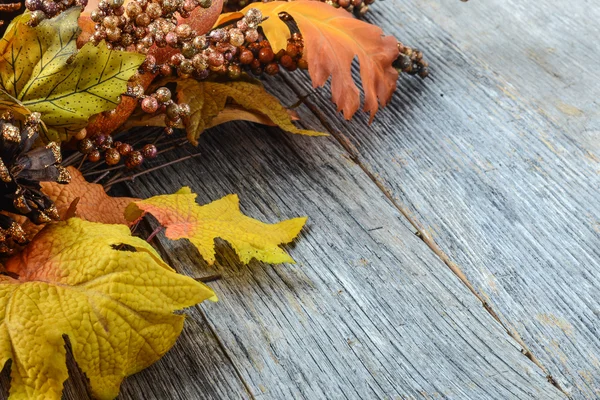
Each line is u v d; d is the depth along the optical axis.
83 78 0.85
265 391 0.84
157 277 0.81
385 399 0.84
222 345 0.86
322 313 0.88
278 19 0.95
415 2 1.13
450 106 1.04
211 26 0.94
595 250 0.94
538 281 0.91
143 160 0.97
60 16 0.84
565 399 0.85
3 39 0.83
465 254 0.93
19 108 0.84
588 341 0.88
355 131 1.01
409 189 0.97
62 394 0.83
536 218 0.95
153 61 0.89
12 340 0.79
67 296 0.81
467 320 0.88
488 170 0.99
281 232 0.90
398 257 0.92
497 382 0.85
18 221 0.85
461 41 1.10
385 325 0.88
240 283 0.89
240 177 0.97
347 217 0.94
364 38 0.98
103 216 0.89
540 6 1.13
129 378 0.84
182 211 0.89
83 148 0.89
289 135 1.00
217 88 0.95
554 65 1.08
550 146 1.01
